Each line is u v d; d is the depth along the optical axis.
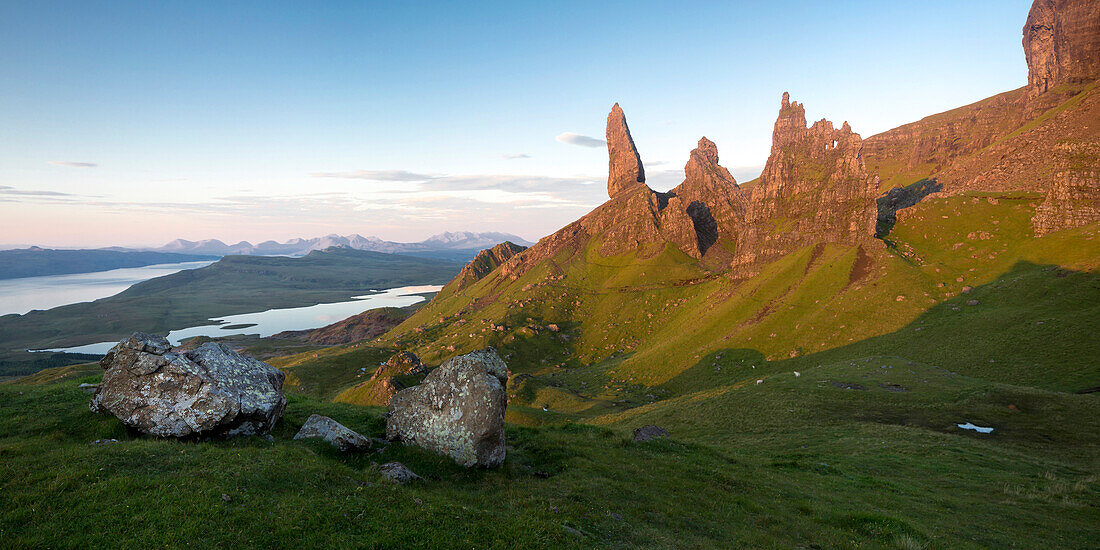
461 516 19.73
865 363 105.19
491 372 31.42
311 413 35.44
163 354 28.59
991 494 38.19
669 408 98.75
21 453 21.45
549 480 28.27
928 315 160.12
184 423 25.72
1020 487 39.16
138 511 16.92
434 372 30.95
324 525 17.28
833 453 54.50
